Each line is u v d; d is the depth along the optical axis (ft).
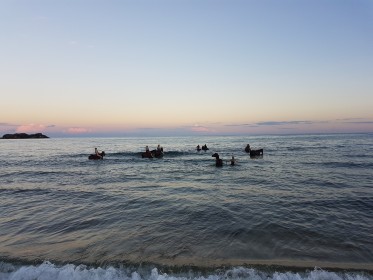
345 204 38.70
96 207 39.50
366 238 26.37
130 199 44.14
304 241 25.84
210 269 20.39
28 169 87.92
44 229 30.35
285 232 28.12
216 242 25.82
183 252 23.68
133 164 99.50
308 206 37.93
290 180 59.72
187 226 30.45
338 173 68.33
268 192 47.70
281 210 36.09
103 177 69.56
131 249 24.40
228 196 45.19
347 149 150.71
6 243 26.30
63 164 101.50
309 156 115.44
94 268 20.86
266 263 21.34
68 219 33.88
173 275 19.75
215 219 32.73
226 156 125.18
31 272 20.33
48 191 51.62
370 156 109.29
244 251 23.81
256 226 29.99
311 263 21.36
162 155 123.24
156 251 23.91
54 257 22.86
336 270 20.03
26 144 294.66
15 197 47.01
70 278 19.63
